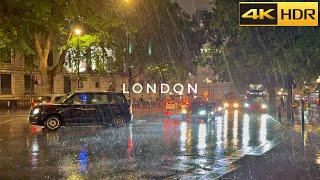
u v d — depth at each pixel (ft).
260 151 48.03
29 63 167.12
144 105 193.47
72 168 39.14
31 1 49.21
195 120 101.86
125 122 83.20
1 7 48.14
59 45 133.28
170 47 166.61
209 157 46.03
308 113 126.21
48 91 127.24
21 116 123.34
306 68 52.01
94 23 103.65
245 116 131.34
